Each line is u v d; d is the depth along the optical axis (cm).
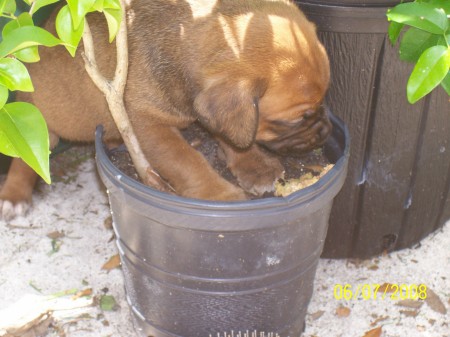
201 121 91
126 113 92
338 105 100
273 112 91
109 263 112
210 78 89
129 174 96
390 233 111
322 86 90
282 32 88
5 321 103
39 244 115
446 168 108
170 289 91
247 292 89
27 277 110
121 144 104
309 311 106
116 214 91
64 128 111
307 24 91
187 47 91
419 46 81
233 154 98
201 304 91
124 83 88
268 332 94
